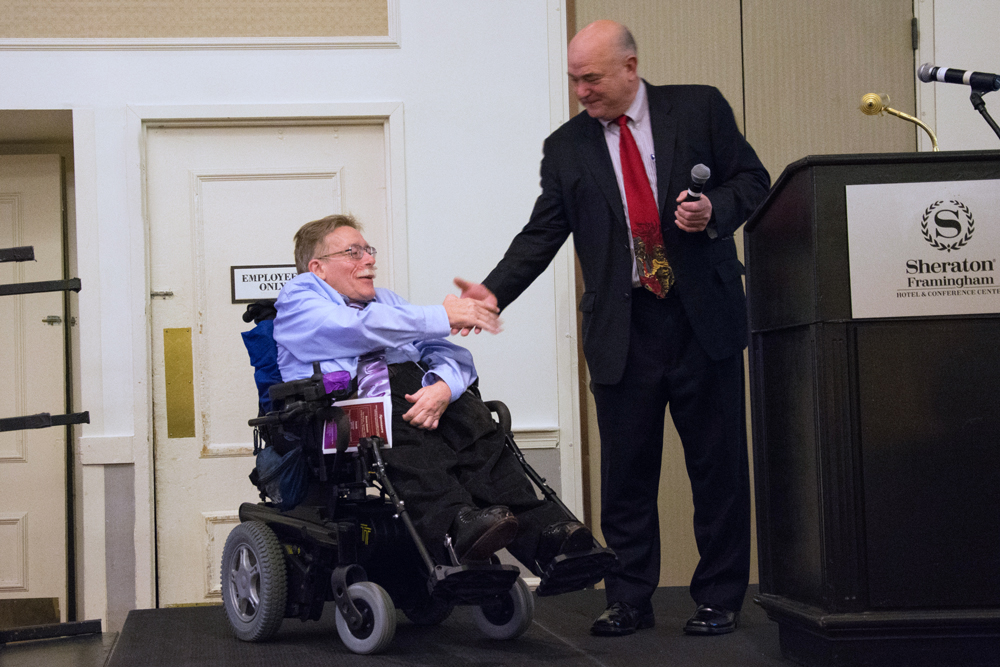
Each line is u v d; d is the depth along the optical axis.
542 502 2.30
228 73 3.60
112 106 3.56
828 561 1.87
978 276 1.87
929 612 1.85
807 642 2.03
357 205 3.70
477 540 2.05
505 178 3.68
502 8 3.70
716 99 2.59
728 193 2.42
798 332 2.01
